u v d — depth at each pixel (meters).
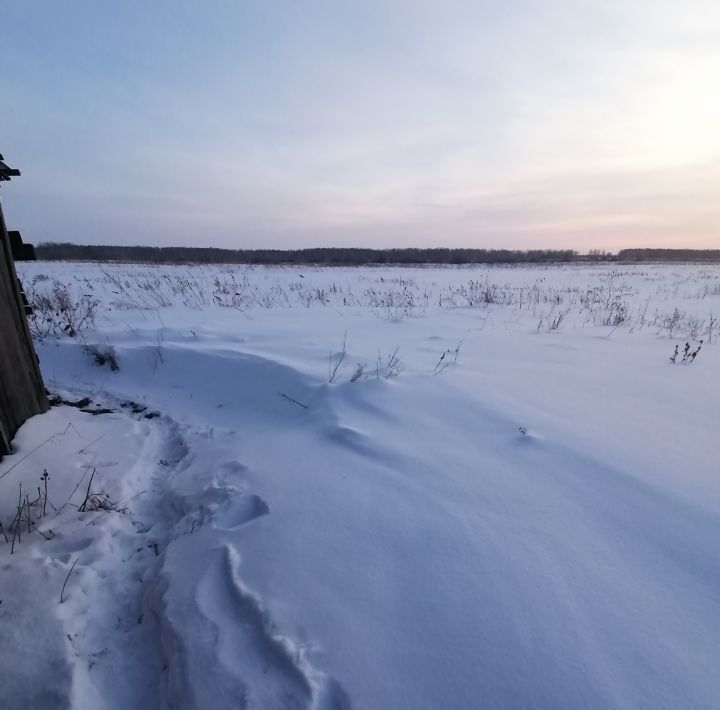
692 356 5.54
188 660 1.77
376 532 2.38
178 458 3.71
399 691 1.58
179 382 5.35
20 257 4.15
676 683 1.56
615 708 1.48
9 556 2.39
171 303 10.77
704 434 3.43
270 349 5.87
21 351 3.94
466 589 1.99
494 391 4.36
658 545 2.22
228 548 2.32
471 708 1.52
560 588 1.97
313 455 3.27
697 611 1.84
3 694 1.72
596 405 4.04
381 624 1.84
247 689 1.63
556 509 2.52
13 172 3.85
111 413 4.55
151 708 1.73
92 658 1.92
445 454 3.15
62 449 3.58
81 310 8.62
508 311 10.77
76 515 2.79
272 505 2.66
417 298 13.70
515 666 1.64
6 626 1.98
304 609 1.93
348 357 5.58
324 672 1.66
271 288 15.88
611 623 1.80
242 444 3.64
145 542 2.68
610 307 11.31
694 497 2.59
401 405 3.99
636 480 2.77
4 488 3.02
